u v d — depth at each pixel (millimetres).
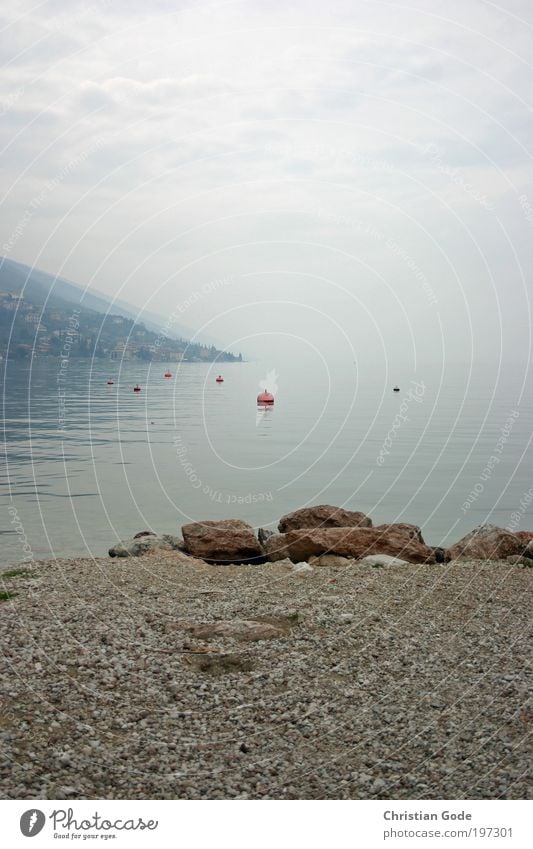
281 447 47281
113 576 14000
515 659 9828
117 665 9375
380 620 11500
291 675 9312
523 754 7254
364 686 8984
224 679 9211
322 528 17891
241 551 17359
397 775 6984
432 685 8984
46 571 14352
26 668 9141
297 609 11969
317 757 7336
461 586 13500
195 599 12594
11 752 7195
